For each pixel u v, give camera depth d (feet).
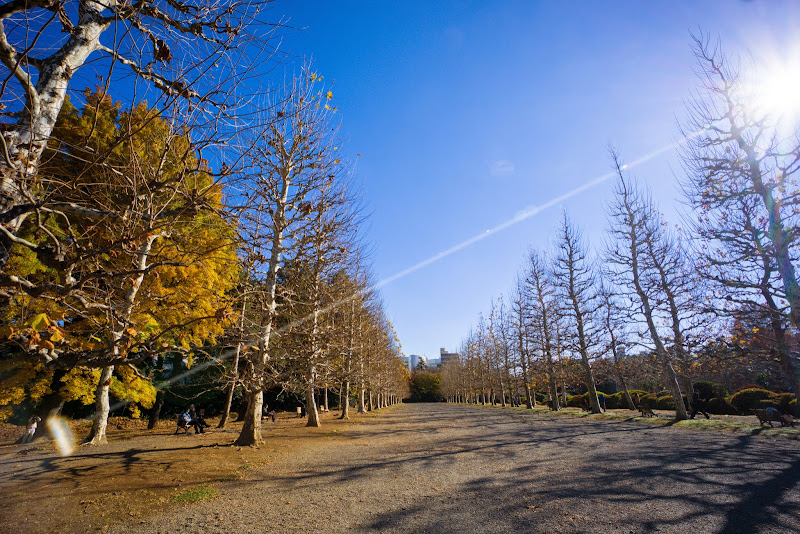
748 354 44.55
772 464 26.27
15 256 28.89
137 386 50.90
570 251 88.79
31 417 48.29
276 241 40.27
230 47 13.20
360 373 80.74
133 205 11.38
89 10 13.52
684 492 20.49
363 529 16.80
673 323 60.39
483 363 174.91
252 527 17.20
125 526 17.43
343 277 62.85
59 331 10.03
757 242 43.14
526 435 49.78
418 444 43.86
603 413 81.15
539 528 16.14
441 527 16.74
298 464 31.94
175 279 34.50
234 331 39.45
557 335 97.04
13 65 10.93
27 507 20.12
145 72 12.71
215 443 43.45
